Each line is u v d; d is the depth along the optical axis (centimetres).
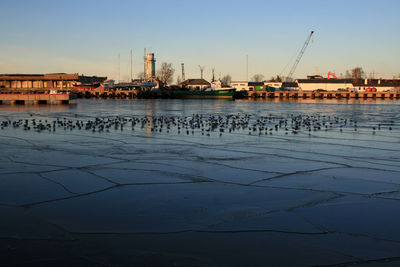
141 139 1903
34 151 1517
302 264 583
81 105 6744
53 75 17250
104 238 671
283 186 1009
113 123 2717
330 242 661
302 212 808
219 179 1078
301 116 3816
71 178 1075
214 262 588
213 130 2348
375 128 2569
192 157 1408
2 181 1038
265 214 795
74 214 787
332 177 1109
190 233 696
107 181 1045
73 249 627
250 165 1270
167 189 971
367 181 1063
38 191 946
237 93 14162
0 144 1702
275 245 648
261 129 2272
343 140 1912
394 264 584
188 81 17750
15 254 608
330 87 16400
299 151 1556
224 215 788
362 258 603
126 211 807
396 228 722
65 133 2147
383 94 13812
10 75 17200
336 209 826
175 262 587
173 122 2775
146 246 640
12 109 5012
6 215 779
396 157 1430
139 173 1139
